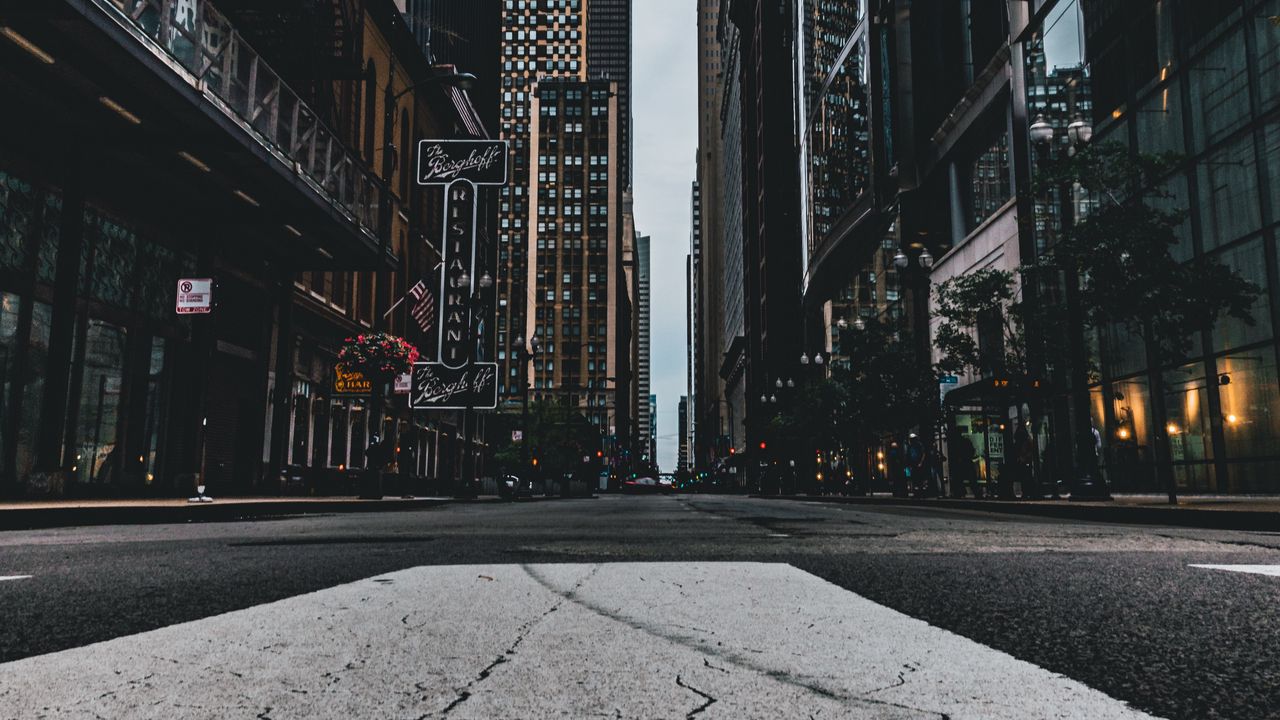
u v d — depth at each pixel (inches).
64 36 492.7
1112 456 980.6
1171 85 884.0
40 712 58.1
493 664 75.1
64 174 631.2
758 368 4367.6
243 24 940.0
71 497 657.0
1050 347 807.7
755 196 4596.5
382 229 984.9
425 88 1829.5
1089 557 195.5
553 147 5816.9
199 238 827.4
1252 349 764.6
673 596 121.1
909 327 1611.7
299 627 94.9
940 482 1179.9
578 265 5659.5
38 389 620.1
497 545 244.4
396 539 276.4
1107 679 70.7
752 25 4704.7
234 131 649.0
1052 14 1124.5
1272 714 58.9
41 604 119.1
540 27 6624.0
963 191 1477.6
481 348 1809.8
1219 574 153.0
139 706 60.1
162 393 797.2
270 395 1011.3
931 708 59.7
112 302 717.9
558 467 3088.1
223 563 185.8
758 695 63.5
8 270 587.8
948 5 1519.4
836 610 107.6
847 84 2212.1
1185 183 860.0
